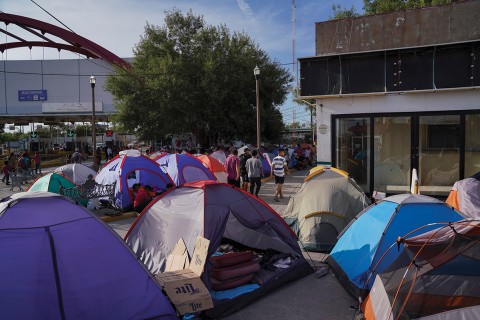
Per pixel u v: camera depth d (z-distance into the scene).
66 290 3.97
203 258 5.25
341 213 7.74
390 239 5.44
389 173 11.45
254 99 29.42
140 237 6.55
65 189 11.08
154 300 4.33
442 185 11.02
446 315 3.61
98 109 51.09
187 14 29.89
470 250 3.96
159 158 15.80
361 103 11.51
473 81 10.30
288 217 8.70
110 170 12.77
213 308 5.02
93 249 4.38
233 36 28.97
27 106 51.47
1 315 3.68
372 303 4.45
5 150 45.75
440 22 11.77
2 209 4.46
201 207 6.06
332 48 12.88
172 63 27.11
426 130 11.04
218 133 30.67
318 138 11.98
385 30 12.32
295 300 5.59
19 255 4.07
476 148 10.64
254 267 5.95
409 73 10.83
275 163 12.92
